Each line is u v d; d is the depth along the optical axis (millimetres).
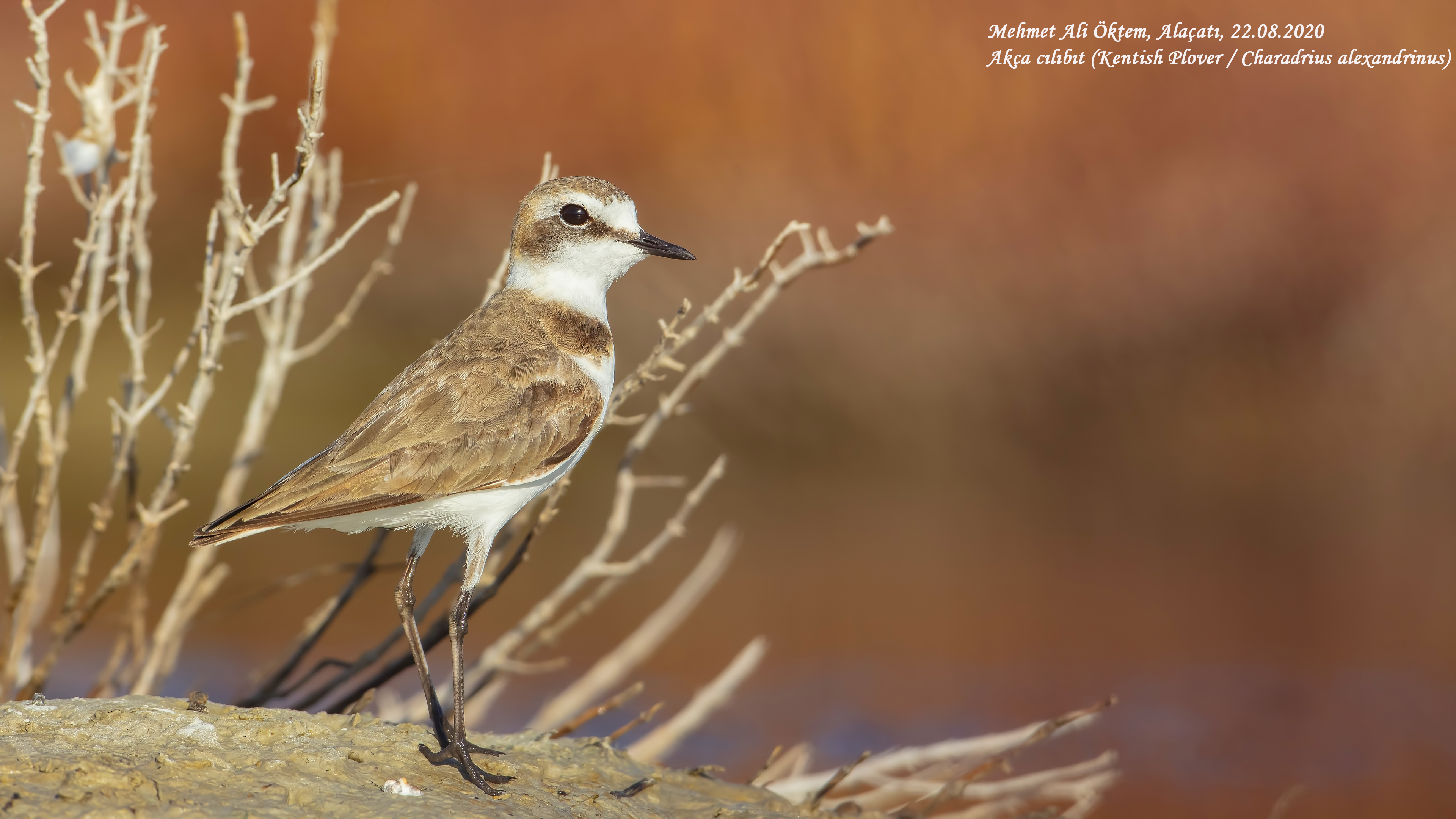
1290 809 9781
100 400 17641
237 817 4539
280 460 16953
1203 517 16781
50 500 7176
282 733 5434
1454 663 12141
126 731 5172
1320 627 13055
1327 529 16406
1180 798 9969
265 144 23156
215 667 11234
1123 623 13109
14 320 19719
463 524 6375
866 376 19422
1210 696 11531
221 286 7105
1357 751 10531
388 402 6363
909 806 6832
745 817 5703
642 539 15750
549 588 13836
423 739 5703
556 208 7070
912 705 11164
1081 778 10141
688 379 7828
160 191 22266
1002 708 11219
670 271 19516
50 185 21438
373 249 20469
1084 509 17328
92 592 12695
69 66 23000
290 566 14125
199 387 6887
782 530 16188
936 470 18609
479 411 6391
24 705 5379
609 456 18453
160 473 16078
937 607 13516
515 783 5496
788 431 18781
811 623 13047
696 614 13312
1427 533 16062
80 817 4336
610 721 10867
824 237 7547
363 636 12242
